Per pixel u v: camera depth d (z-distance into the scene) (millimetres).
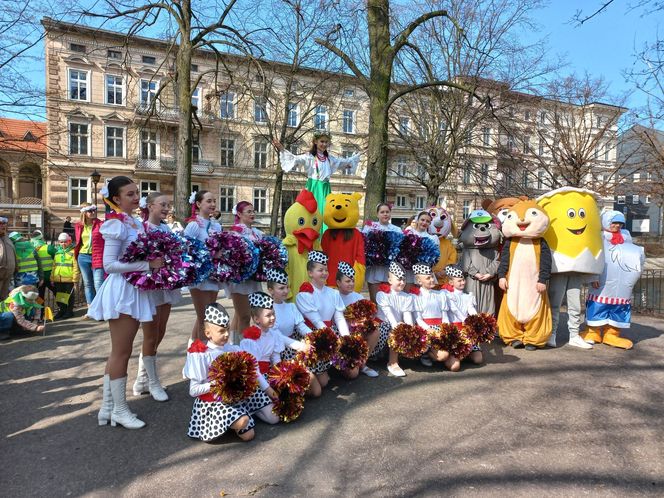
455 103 15797
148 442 3510
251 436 3518
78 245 8281
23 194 36594
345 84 19172
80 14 13102
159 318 4270
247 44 14383
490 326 5254
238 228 5531
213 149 32938
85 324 7992
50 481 2957
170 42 14875
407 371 5211
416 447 3393
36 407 4227
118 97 30297
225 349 3699
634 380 4879
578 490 2834
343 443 3463
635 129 16875
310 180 6461
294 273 5578
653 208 38688
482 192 21078
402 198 39531
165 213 4211
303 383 3836
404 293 5363
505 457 3240
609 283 6188
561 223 5996
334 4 10086
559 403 4234
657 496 2785
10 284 8062
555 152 18156
